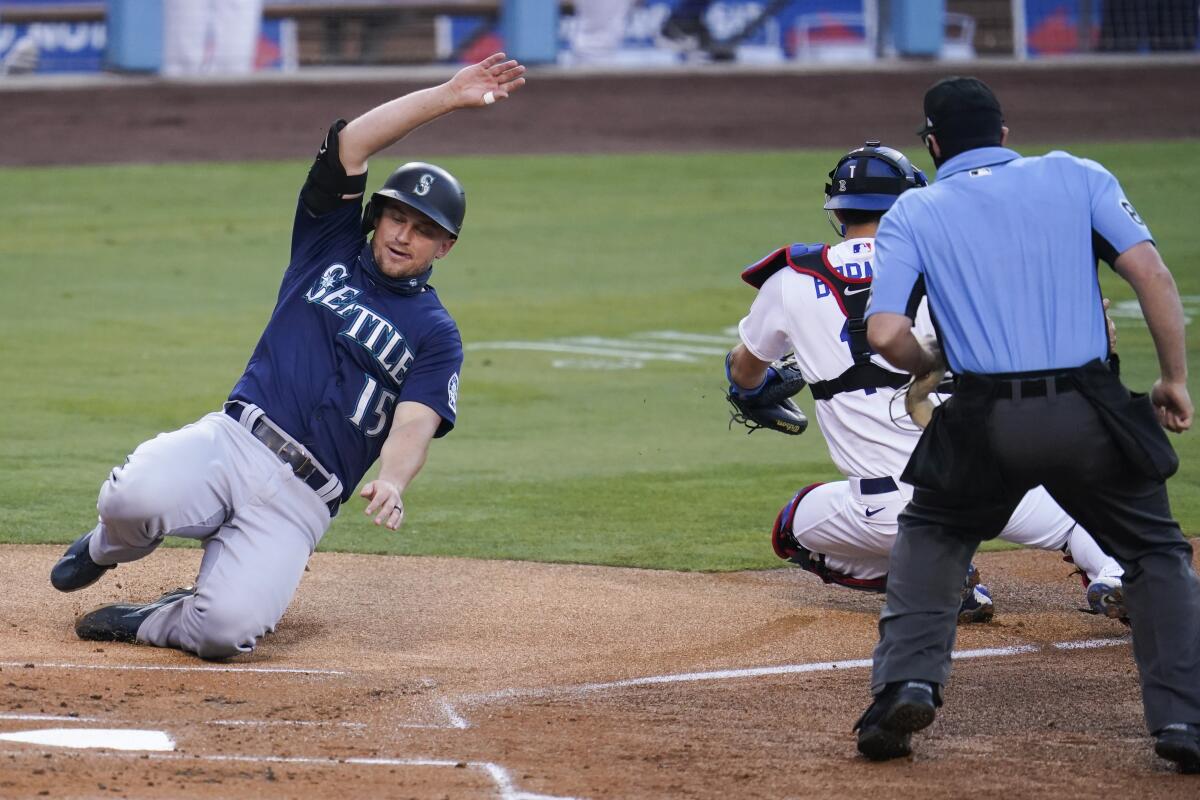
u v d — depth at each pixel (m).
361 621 21.78
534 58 106.00
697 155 91.19
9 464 33.00
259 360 19.69
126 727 15.78
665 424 39.78
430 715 16.88
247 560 19.00
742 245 70.94
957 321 15.54
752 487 32.44
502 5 106.19
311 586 23.88
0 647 19.09
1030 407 15.27
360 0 106.50
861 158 21.53
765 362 22.36
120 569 24.16
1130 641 20.72
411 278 19.59
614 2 107.62
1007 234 15.52
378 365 19.30
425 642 20.69
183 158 87.75
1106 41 114.88
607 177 86.00
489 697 17.75
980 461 15.41
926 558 15.78
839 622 22.00
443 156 91.06
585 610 22.66
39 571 23.98
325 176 19.36
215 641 18.78
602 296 60.94
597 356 49.94
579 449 36.47
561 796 14.12
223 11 102.12
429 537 27.64
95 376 44.84
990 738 16.42
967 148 16.22
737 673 19.08
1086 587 22.02
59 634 20.14
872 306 15.73
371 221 19.86
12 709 16.17
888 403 20.94
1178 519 29.08
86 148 88.88
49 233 71.38
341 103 96.62
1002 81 106.12
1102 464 15.34
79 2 102.50
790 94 102.50
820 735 16.45
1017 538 21.53
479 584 24.23
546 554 26.45
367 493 17.67
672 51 109.81
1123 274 15.57
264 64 106.56
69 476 31.92
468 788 14.23
